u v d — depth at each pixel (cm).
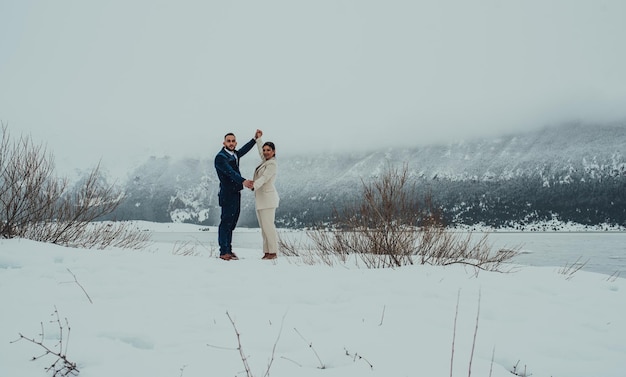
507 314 320
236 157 647
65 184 590
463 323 296
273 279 428
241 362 213
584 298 377
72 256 466
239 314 302
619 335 281
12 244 478
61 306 302
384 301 348
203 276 433
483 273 467
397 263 527
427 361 222
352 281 418
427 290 386
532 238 7394
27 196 542
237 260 573
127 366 205
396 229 560
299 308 324
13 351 217
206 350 229
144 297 338
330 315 306
